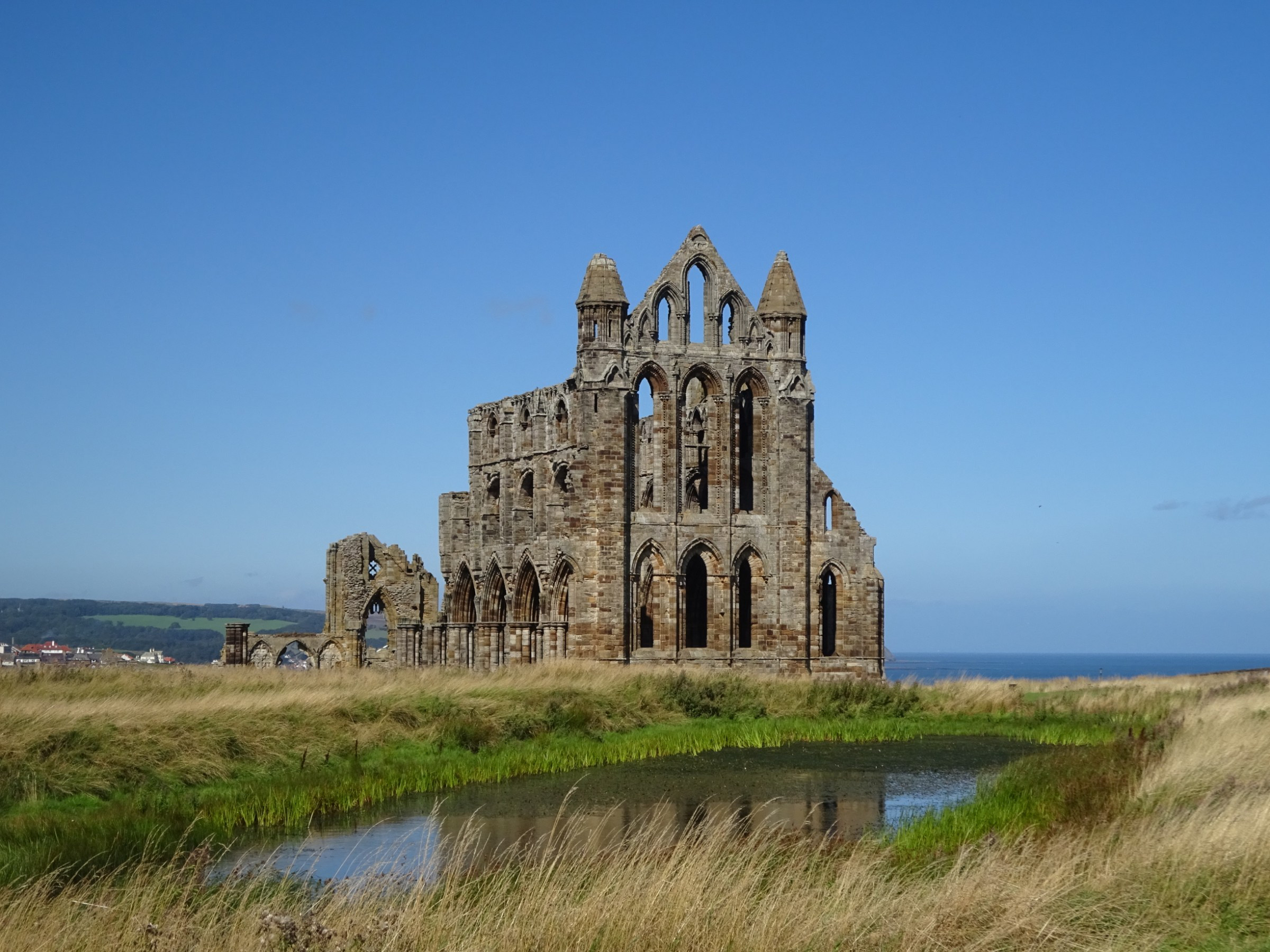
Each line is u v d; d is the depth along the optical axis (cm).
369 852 4222
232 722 5644
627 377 10500
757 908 2720
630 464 10506
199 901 2745
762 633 10825
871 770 6444
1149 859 3119
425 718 6631
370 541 12862
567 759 6506
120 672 7969
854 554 11169
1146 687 10031
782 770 6438
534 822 4903
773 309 10975
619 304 10500
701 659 10594
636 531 10525
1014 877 2941
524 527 11512
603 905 2652
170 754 5150
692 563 11450
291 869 3309
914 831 4200
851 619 11138
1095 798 4169
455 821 4903
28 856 3725
